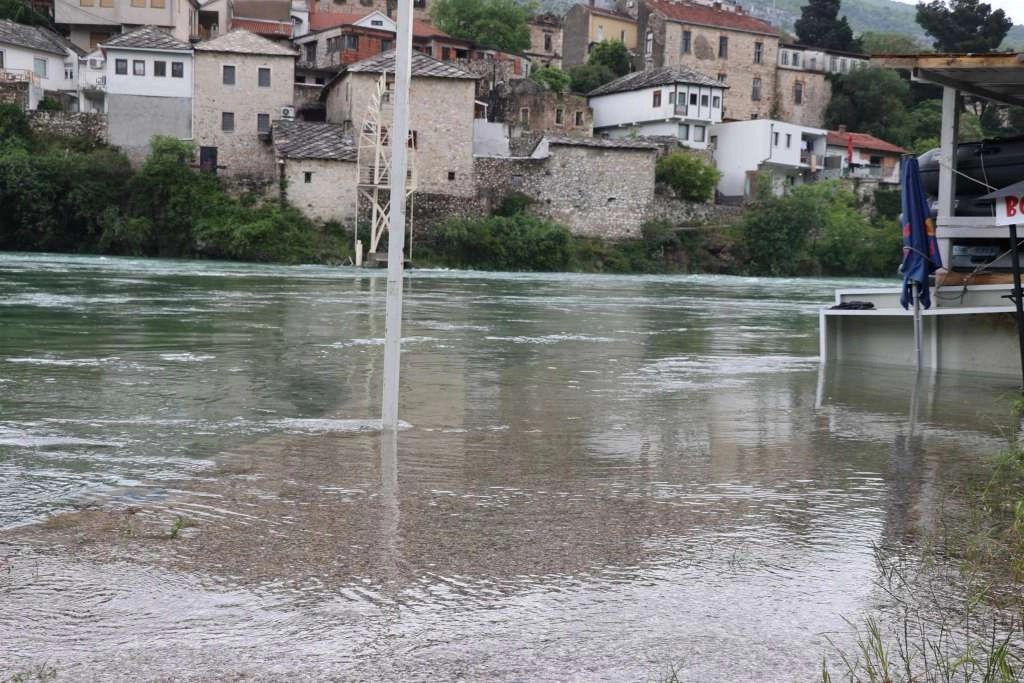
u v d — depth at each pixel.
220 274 40.97
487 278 48.72
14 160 58.09
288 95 64.44
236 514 5.74
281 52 64.06
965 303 13.99
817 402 11.12
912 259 13.74
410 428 8.88
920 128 97.62
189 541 5.18
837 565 5.02
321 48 78.00
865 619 4.29
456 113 64.31
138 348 15.01
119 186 60.41
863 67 98.38
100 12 74.31
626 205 69.81
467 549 5.15
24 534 5.26
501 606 4.36
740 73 95.12
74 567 4.72
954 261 14.70
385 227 59.53
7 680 3.53
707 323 24.16
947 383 12.89
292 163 60.44
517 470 7.16
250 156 64.19
